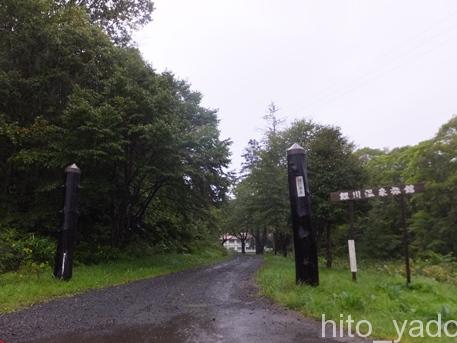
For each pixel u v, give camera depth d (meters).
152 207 24.39
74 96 15.55
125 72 17.41
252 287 10.69
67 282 10.71
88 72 17.55
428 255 26.80
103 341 5.36
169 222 26.77
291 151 10.15
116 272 13.92
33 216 15.96
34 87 16.48
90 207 19.09
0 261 11.76
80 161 15.49
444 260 22.95
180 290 10.18
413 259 26.88
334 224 18.25
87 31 17.69
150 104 16.34
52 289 9.55
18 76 16.02
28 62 16.97
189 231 30.56
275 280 10.81
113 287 10.87
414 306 7.57
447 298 9.11
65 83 17.33
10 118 16.20
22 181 17.50
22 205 17.17
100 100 16.45
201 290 10.16
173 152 17.17
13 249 12.61
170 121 17.03
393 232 32.56
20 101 16.48
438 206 31.98
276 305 7.82
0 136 16.02
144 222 24.53
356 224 22.62
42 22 16.50
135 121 16.44
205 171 18.78
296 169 10.05
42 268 12.39
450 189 30.98
